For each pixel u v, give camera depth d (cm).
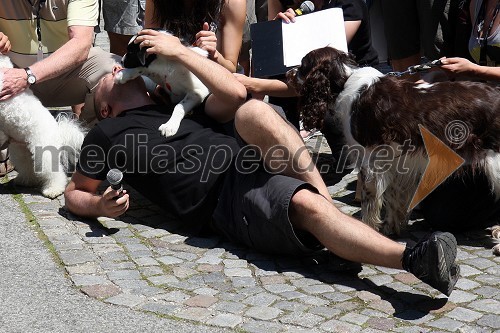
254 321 330
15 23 518
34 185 509
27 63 528
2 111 461
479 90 399
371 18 608
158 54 434
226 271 383
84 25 498
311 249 382
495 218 453
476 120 391
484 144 396
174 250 410
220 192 416
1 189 504
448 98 392
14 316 334
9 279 370
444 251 326
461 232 440
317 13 505
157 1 489
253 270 385
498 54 459
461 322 328
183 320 330
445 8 512
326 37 497
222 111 443
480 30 466
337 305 345
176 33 489
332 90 405
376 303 346
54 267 385
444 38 518
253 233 392
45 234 426
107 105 460
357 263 379
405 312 338
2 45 484
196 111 454
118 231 435
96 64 528
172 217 461
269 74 509
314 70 405
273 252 398
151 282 368
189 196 424
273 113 391
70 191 450
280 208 371
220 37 513
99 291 357
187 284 367
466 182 415
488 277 377
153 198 443
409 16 552
